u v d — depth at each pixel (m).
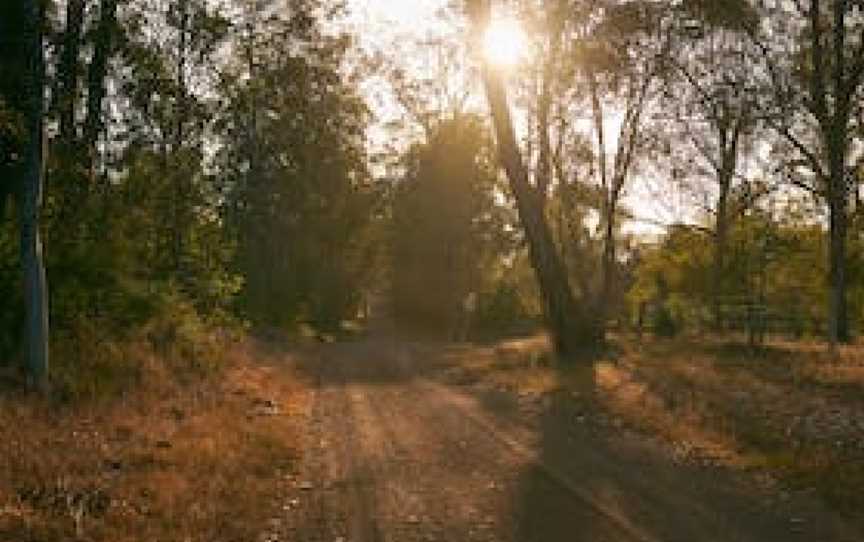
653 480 14.88
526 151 46.00
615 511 12.78
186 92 30.31
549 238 37.53
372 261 91.94
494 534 11.67
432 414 23.16
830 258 40.47
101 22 25.34
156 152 30.47
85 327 24.38
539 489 14.22
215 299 35.72
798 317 47.91
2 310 22.27
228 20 32.94
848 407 21.72
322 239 77.81
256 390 26.69
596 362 34.47
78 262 24.98
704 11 41.66
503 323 72.94
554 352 37.38
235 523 11.77
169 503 12.25
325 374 35.75
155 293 28.67
